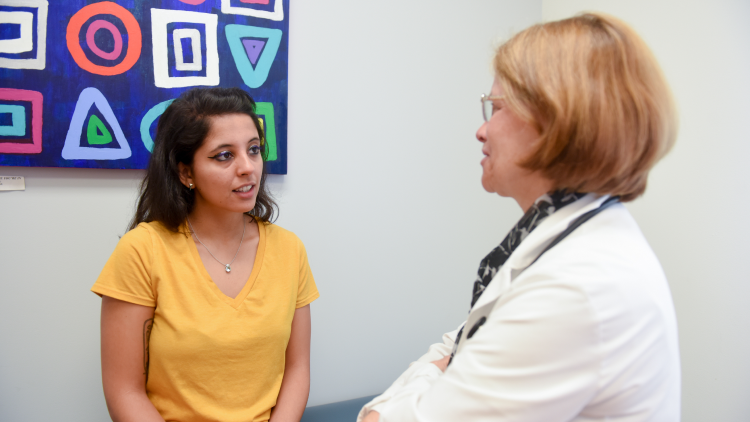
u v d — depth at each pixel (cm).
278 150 148
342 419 147
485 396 54
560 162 63
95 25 128
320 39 155
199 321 101
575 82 60
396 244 171
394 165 169
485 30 183
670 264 156
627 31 61
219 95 105
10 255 128
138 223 113
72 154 128
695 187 147
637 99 58
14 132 123
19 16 122
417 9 170
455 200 180
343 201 161
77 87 127
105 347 101
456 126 179
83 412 137
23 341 130
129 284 99
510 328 55
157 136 107
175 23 135
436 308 179
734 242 136
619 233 61
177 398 101
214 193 103
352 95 161
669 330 57
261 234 117
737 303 136
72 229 133
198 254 107
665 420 57
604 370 52
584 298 51
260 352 107
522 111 64
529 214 71
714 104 142
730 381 138
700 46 146
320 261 159
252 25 143
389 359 172
